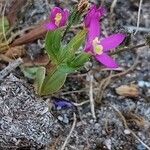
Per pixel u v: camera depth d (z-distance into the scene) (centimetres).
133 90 18
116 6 21
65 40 19
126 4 21
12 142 15
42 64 17
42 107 16
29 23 19
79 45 15
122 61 19
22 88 16
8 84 16
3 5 18
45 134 16
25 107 16
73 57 15
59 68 16
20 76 17
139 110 18
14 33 18
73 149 16
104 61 14
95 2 20
